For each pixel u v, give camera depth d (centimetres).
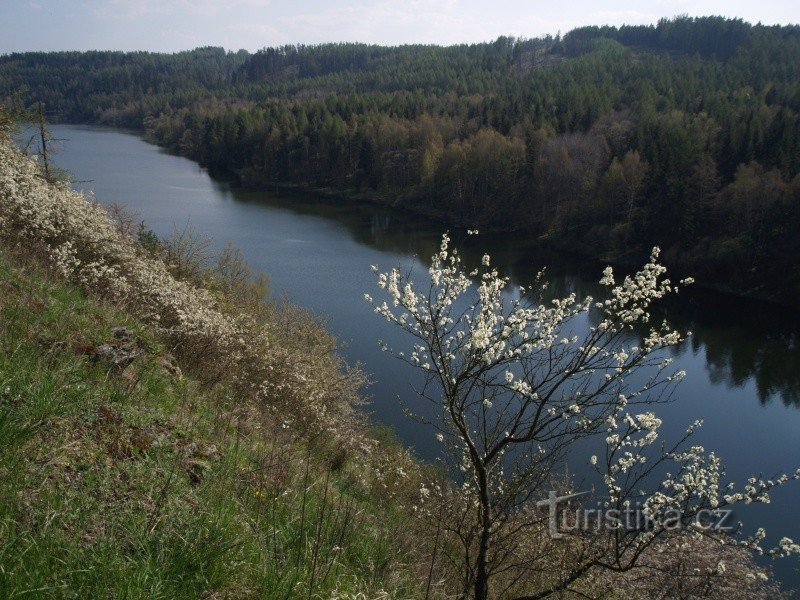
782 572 1411
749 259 4272
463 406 518
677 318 3625
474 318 535
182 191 6844
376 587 443
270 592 364
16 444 377
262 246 4625
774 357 3031
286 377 947
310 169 8488
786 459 2030
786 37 14412
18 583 286
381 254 4597
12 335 532
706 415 2350
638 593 665
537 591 595
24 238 932
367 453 981
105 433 454
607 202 5238
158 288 1000
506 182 6166
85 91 17462
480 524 540
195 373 810
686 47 16800
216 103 14250
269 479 542
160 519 377
